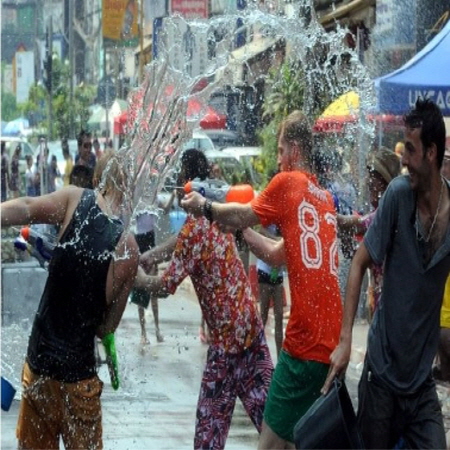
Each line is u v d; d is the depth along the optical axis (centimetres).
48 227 1414
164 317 2455
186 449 1529
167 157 1570
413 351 1123
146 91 1599
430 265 1108
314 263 1242
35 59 3741
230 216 1258
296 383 1250
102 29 3169
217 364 1335
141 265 1416
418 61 2459
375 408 1137
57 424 1209
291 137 1288
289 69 2488
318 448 1108
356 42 3114
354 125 2262
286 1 2258
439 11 3228
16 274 2114
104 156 1308
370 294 1496
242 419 1700
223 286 1327
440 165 1110
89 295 1181
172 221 1894
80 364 1190
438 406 1141
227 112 2848
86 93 3562
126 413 1714
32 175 3444
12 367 1742
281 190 1253
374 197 1551
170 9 2633
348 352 1129
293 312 1253
